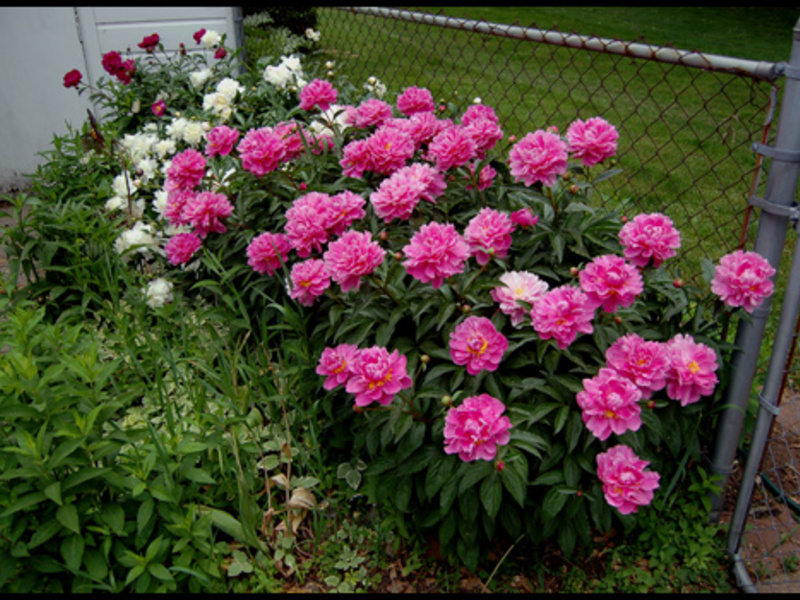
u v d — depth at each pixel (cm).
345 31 877
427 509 198
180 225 275
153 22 486
